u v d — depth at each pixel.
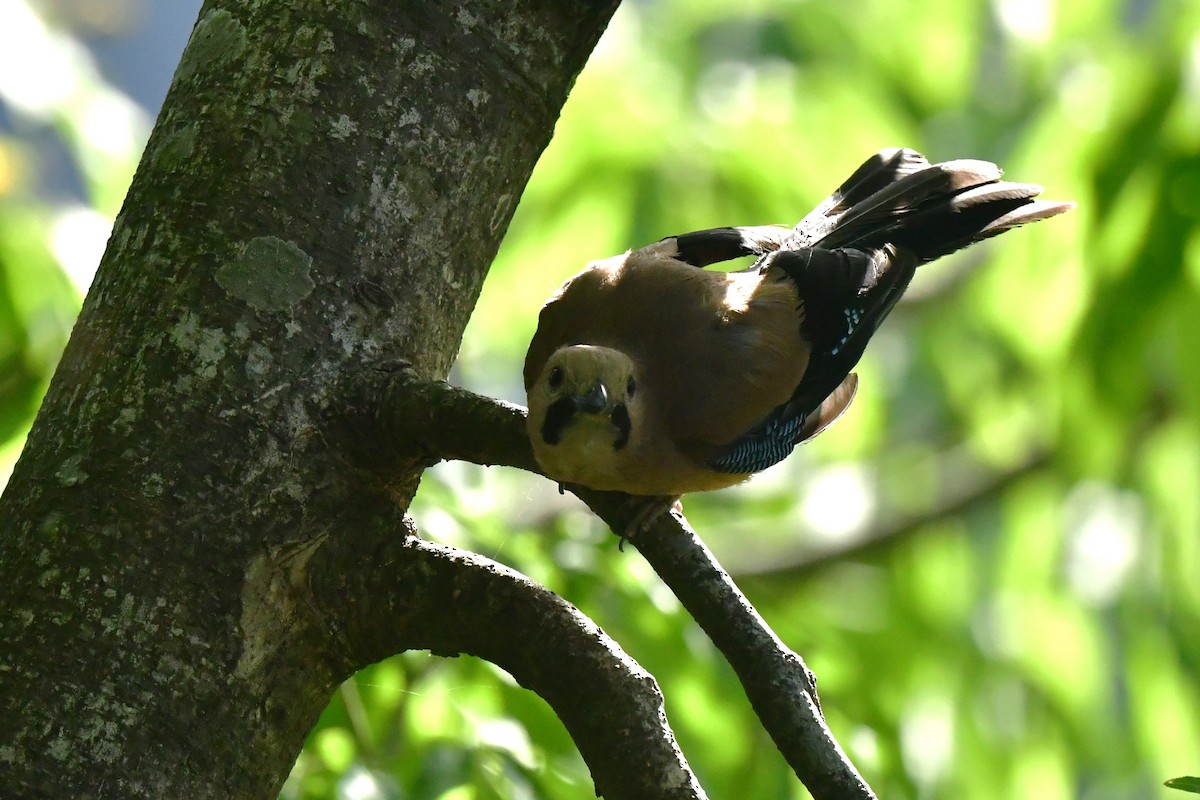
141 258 5.64
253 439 5.49
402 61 5.84
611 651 5.39
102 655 5.15
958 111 17.00
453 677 8.11
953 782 14.04
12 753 4.99
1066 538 15.72
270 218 5.63
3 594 5.25
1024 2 14.79
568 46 6.18
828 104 15.05
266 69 5.76
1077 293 11.76
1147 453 14.14
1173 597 14.73
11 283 9.02
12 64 10.87
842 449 16.45
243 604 5.39
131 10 17.00
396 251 5.80
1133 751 14.67
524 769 7.67
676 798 5.16
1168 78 10.89
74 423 5.46
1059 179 11.98
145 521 5.30
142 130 11.84
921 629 15.19
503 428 5.63
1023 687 14.75
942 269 18.14
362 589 5.59
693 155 13.16
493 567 5.55
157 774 5.12
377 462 5.71
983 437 16.03
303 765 7.40
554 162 13.09
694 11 15.64
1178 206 10.70
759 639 5.53
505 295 13.52
